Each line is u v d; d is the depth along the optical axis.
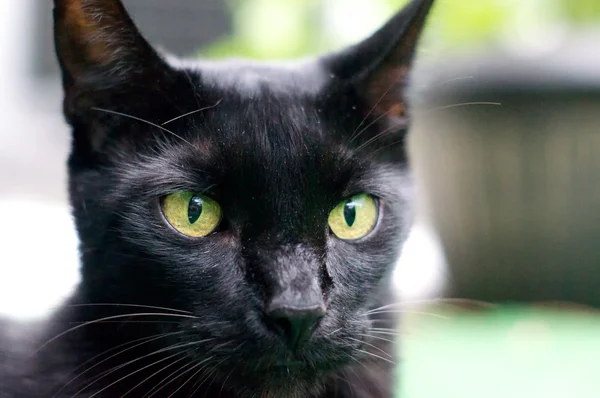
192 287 0.36
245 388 0.36
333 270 0.37
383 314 0.40
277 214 0.36
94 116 0.38
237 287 0.36
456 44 0.67
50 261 0.54
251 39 0.69
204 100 0.38
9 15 0.89
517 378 0.52
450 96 0.63
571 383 0.51
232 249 0.36
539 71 0.62
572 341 0.57
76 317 0.38
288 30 0.68
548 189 0.67
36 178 0.75
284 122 0.37
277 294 0.35
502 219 0.68
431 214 0.70
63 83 0.38
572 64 0.62
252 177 0.36
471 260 0.70
